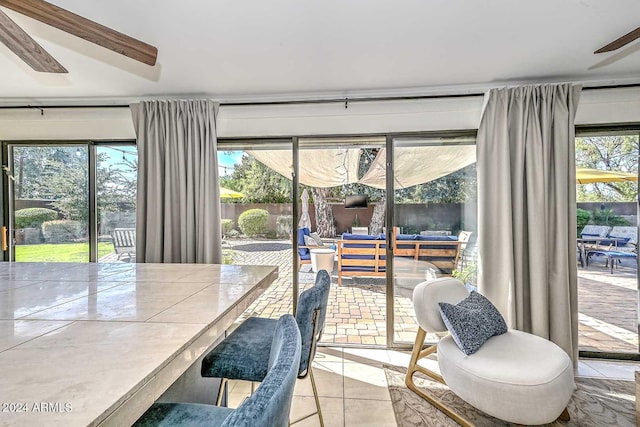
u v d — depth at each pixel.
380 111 2.71
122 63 2.13
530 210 2.36
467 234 2.69
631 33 1.59
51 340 0.83
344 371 2.35
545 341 1.83
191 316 1.02
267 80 2.42
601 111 2.46
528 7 1.57
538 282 2.32
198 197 2.67
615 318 2.54
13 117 2.91
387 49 1.98
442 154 2.71
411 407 1.92
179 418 0.85
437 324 1.94
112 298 1.23
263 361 1.21
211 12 1.59
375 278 4.35
